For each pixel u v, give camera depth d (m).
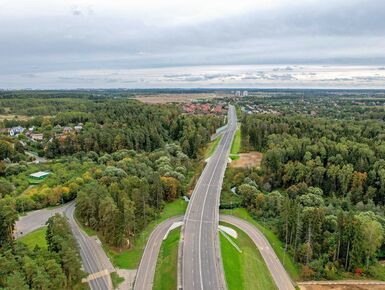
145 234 135.12
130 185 151.38
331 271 113.50
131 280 106.56
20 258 90.75
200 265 103.19
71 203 166.38
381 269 118.31
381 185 168.50
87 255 119.62
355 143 199.75
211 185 167.50
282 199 153.12
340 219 118.81
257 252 125.25
